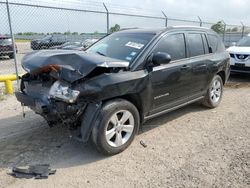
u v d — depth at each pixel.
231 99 7.17
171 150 4.14
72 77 3.49
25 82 4.36
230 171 3.55
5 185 3.23
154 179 3.37
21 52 16.34
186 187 3.21
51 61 3.68
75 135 3.95
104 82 3.65
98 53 4.66
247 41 10.77
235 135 4.74
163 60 4.09
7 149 4.11
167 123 5.26
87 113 3.66
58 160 3.81
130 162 3.78
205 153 4.05
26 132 4.75
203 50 5.63
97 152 4.05
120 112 3.92
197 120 5.46
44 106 3.75
